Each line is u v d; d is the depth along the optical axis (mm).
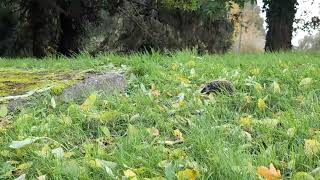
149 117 4234
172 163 3092
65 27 17562
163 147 3373
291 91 5098
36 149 3469
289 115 4090
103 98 4836
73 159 3242
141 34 19938
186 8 18422
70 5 17000
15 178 3053
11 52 17594
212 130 3674
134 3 19031
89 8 17609
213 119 4172
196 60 7621
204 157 3158
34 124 4125
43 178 2949
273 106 4645
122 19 19641
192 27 21281
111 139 3744
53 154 3314
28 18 17031
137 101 4723
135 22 19234
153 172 2957
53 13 16797
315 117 4012
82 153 3482
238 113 4461
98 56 7895
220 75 6082
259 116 4422
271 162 3082
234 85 5309
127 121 4164
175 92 5242
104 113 4125
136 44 20016
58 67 7305
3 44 17562
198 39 21719
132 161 3162
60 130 3910
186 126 4070
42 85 4938
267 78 5711
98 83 5125
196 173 2807
